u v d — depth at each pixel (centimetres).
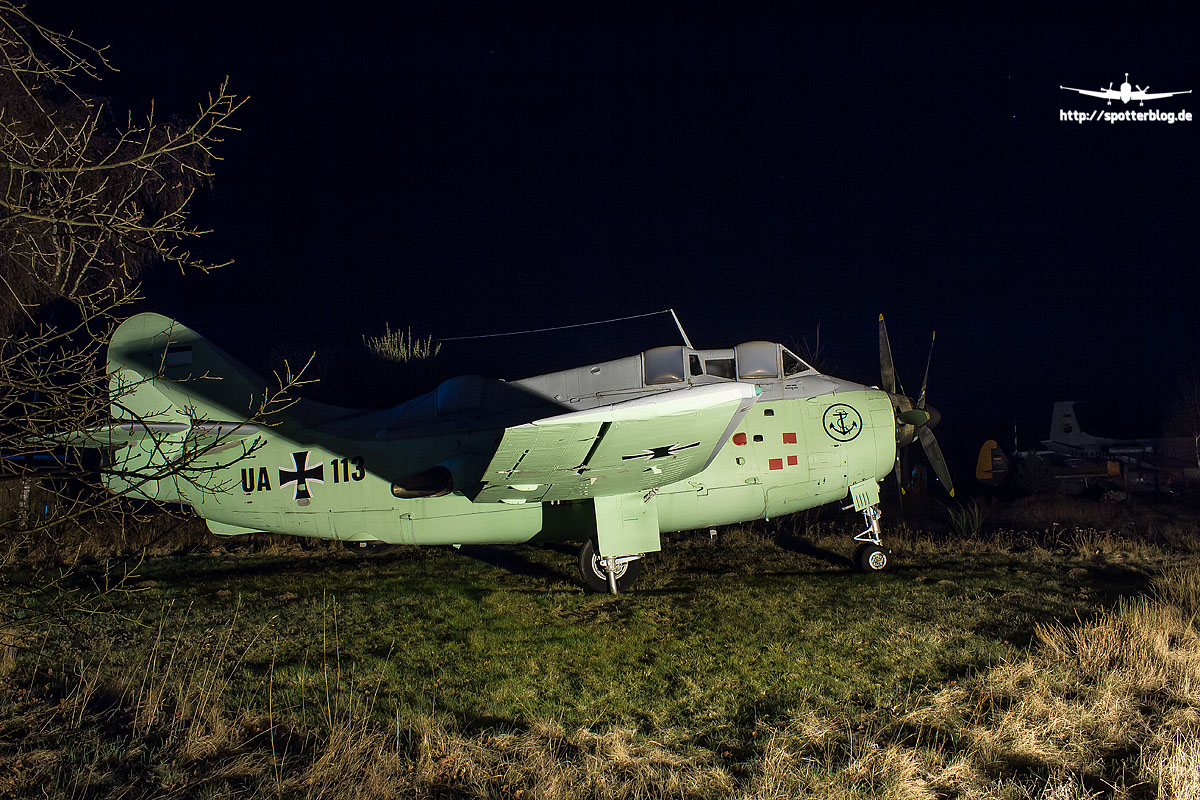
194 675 547
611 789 405
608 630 707
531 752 448
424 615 758
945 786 405
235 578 925
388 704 525
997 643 627
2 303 1014
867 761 426
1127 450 2181
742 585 877
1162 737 446
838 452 943
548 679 582
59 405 360
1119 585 837
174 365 990
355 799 384
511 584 902
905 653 618
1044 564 973
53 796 376
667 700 541
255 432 957
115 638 639
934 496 1936
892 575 919
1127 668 554
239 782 405
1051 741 451
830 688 553
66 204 373
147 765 418
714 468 908
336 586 884
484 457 880
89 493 407
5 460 347
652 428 666
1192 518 1467
